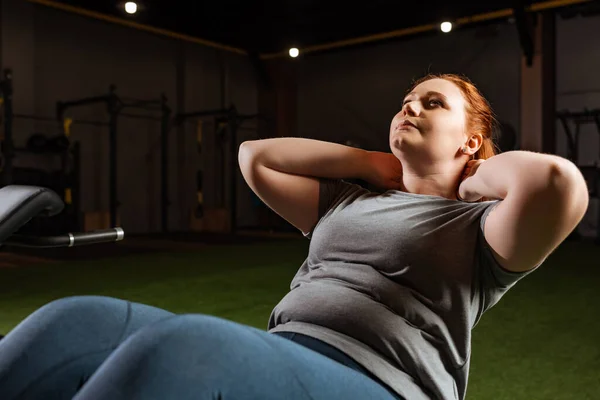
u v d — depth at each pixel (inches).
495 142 41.9
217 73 430.6
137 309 36.9
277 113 446.3
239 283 169.8
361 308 33.8
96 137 365.7
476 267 34.8
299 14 347.3
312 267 39.5
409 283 34.5
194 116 400.2
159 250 267.9
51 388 32.2
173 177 406.3
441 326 33.9
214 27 371.9
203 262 221.1
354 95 423.5
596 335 108.5
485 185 33.6
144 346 23.8
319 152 42.2
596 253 255.0
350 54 423.5
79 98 359.3
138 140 387.5
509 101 365.4
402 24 362.3
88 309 34.8
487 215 33.9
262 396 25.0
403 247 34.8
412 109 38.4
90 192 363.3
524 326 115.9
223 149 425.1
